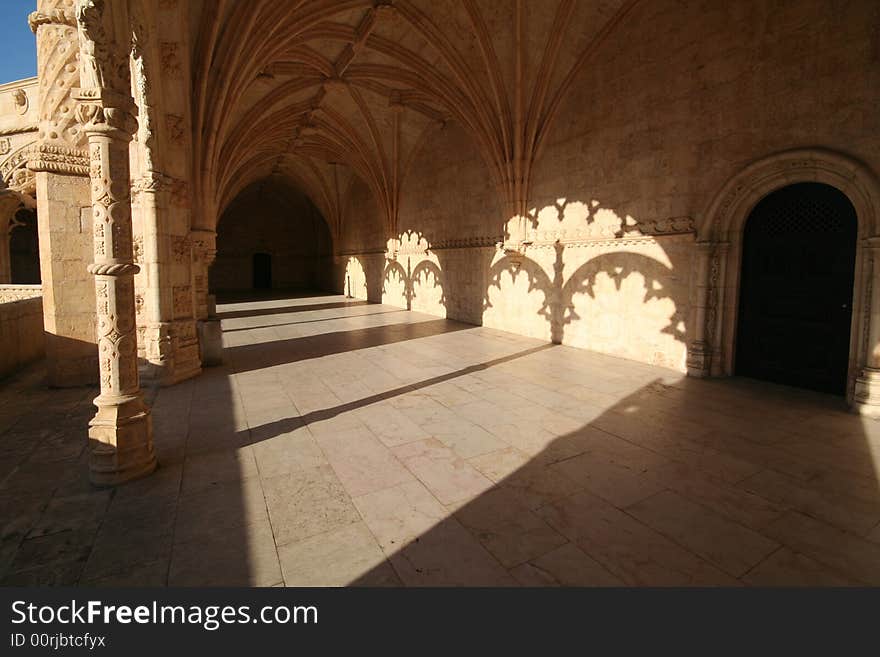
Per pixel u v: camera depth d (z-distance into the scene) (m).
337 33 10.38
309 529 3.23
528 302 11.88
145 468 4.03
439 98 12.29
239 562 2.86
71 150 6.62
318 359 9.19
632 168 8.75
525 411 5.89
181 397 6.54
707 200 7.47
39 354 8.70
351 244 25.28
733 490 3.82
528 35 9.95
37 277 22.66
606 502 3.62
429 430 5.21
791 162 6.44
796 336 6.95
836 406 6.07
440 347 10.46
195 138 8.33
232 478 4.01
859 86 5.75
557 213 10.65
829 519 3.38
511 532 3.20
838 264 6.43
